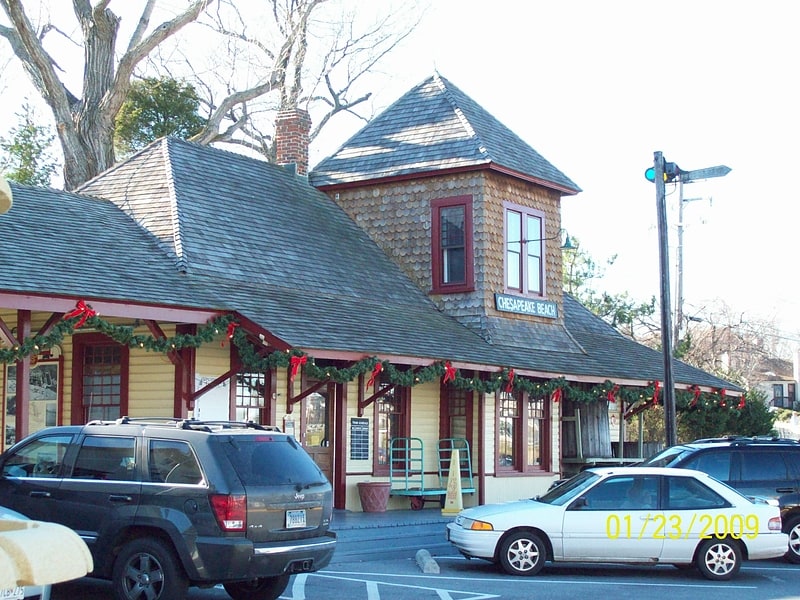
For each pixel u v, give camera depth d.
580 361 23.81
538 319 24.11
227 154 22.66
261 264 18.91
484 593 12.14
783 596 12.32
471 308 22.36
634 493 13.89
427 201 23.23
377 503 19.11
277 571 9.89
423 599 11.60
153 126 35.53
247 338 15.98
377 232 23.84
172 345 14.93
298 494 10.19
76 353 17.03
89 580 12.41
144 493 9.93
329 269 20.73
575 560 13.70
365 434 19.81
